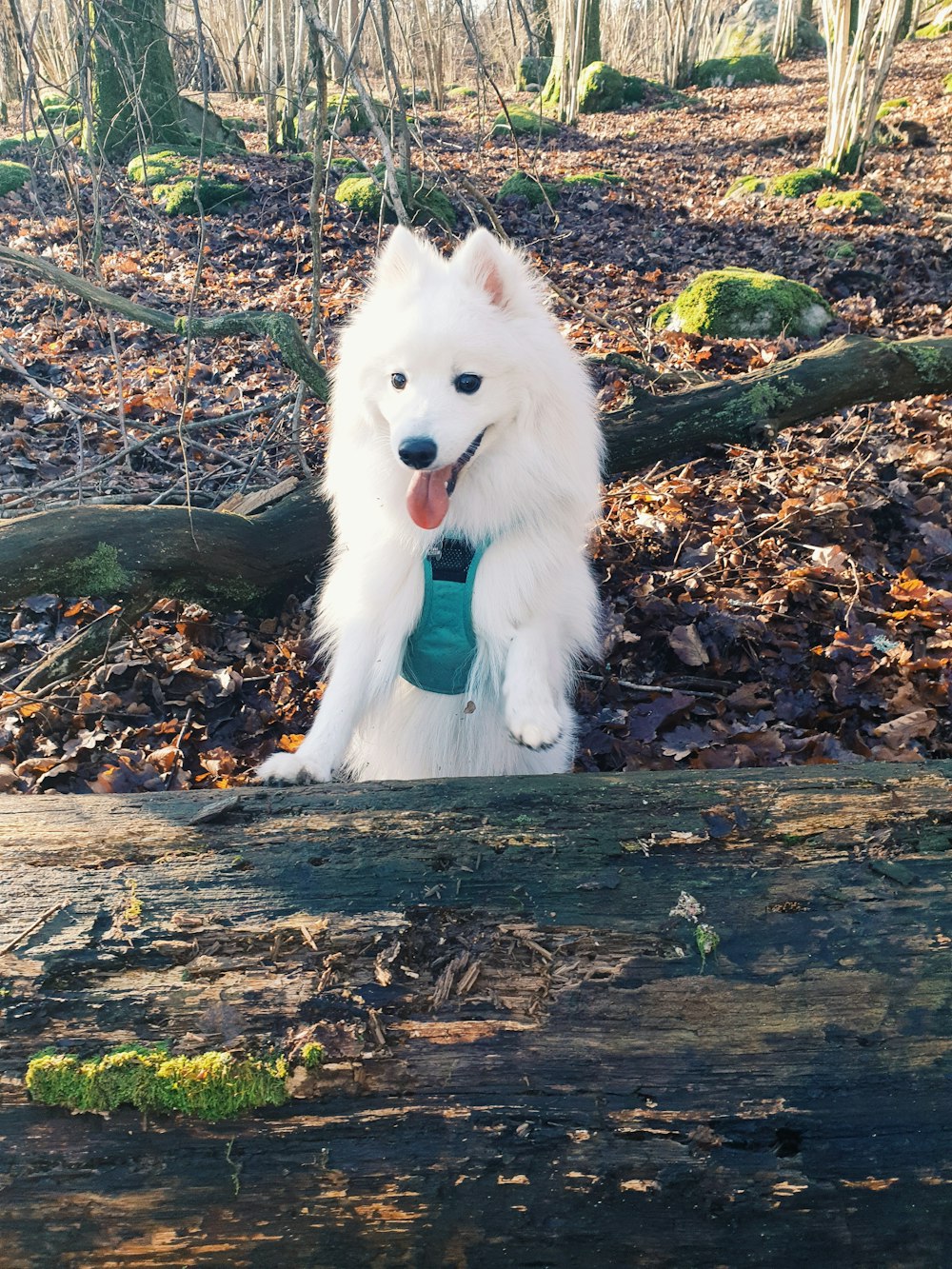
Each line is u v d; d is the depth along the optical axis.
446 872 0.59
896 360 1.63
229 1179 0.47
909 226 3.18
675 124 5.60
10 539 1.14
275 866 0.59
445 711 0.90
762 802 0.63
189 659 1.25
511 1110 0.49
